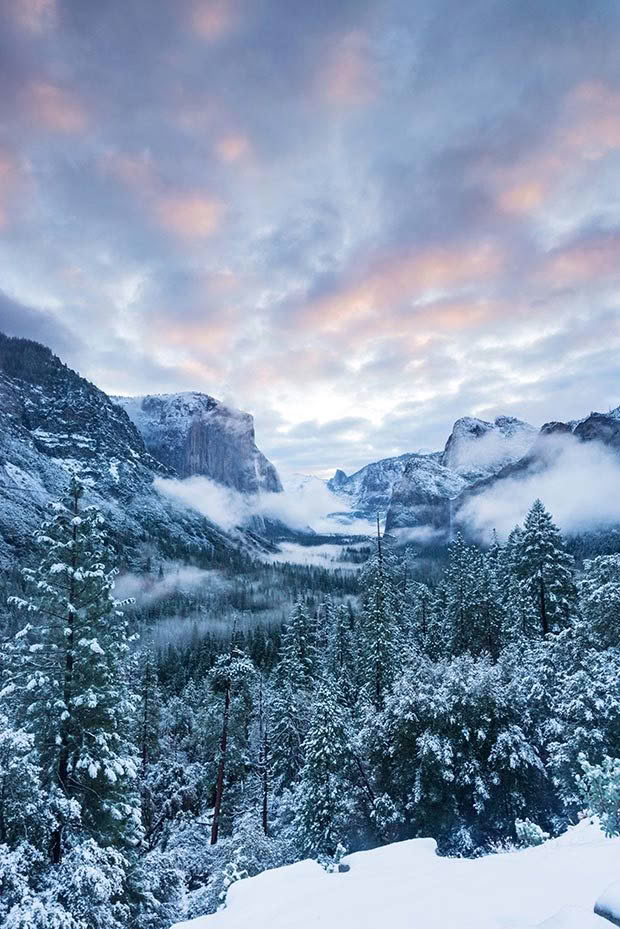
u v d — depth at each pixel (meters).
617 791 6.59
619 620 22.91
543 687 18.09
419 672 20.83
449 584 45.81
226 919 4.81
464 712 17.91
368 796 19.47
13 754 11.68
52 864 12.14
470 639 39.50
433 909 4.17
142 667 41.91
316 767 21.17
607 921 3.14
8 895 10.32
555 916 3.38
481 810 15.94
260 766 35.38
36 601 15.41
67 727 14.84
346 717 24.38
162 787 37.91
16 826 11.84
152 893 16.22
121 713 15.83
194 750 50.25
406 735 18.73
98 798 14.77
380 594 34.91
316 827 20.06
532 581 31.77
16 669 14.97
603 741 14.73
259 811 33.19
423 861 5.64
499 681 19.02
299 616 51.88
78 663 15.48
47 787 13.96
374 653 33.00
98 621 16.09
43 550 16.31
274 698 38.41
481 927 3.75
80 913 11.32
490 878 4.69
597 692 15.81
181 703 61.78
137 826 16.05
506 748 16.89
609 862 4.60
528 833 8.19
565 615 30.59
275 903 4.92
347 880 5.25
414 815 17.47
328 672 46.94
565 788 14.98
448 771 16.64
